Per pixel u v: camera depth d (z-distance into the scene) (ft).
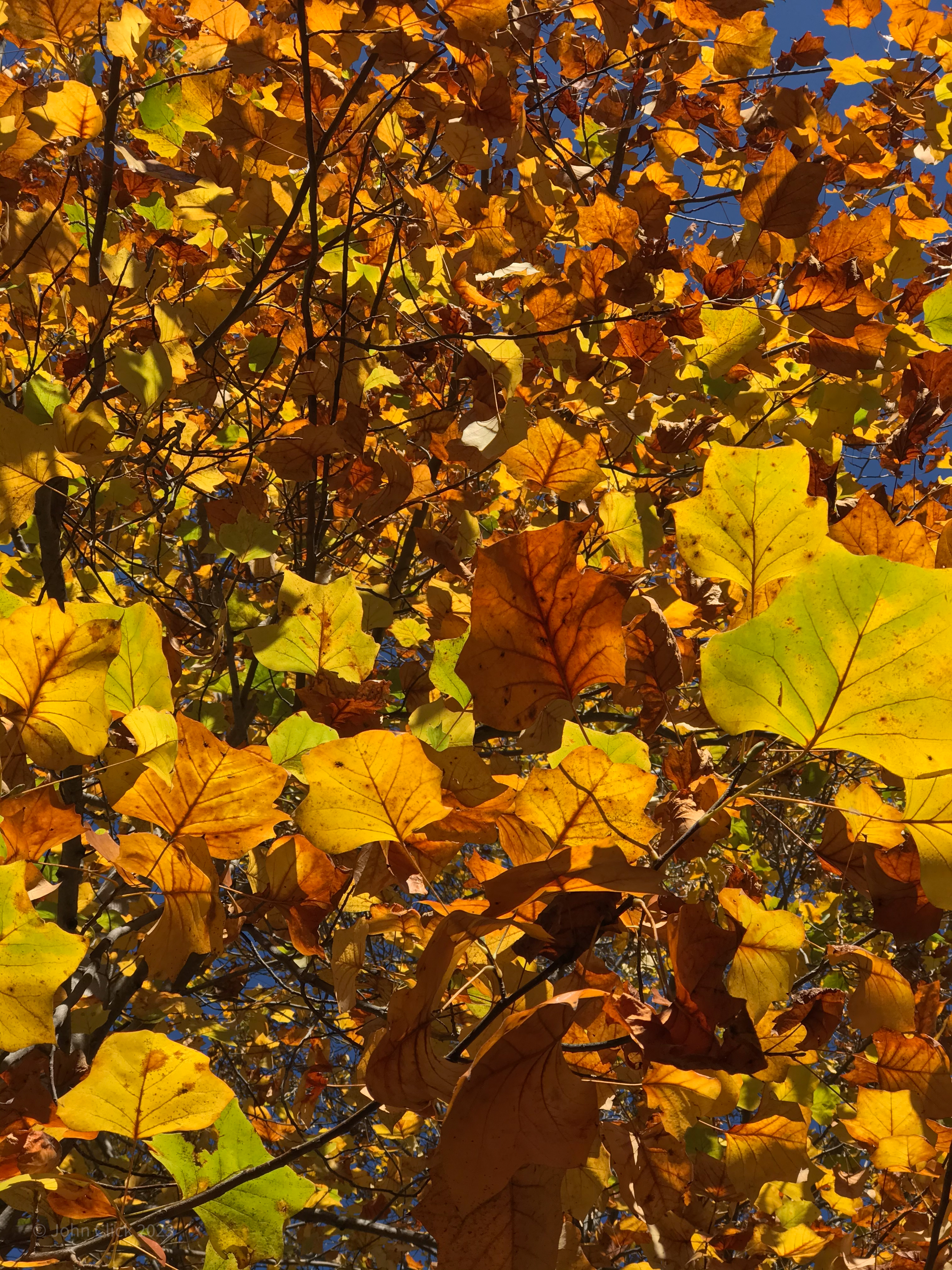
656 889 5.22
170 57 15.23
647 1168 6.30
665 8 13.15
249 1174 5.97
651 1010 5.56
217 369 13.01
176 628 15.66
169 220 14.49
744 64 13.99
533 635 5.51
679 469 16.30
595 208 11.36
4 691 6.03
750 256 10.92
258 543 10.94
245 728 13.21
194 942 6.29
